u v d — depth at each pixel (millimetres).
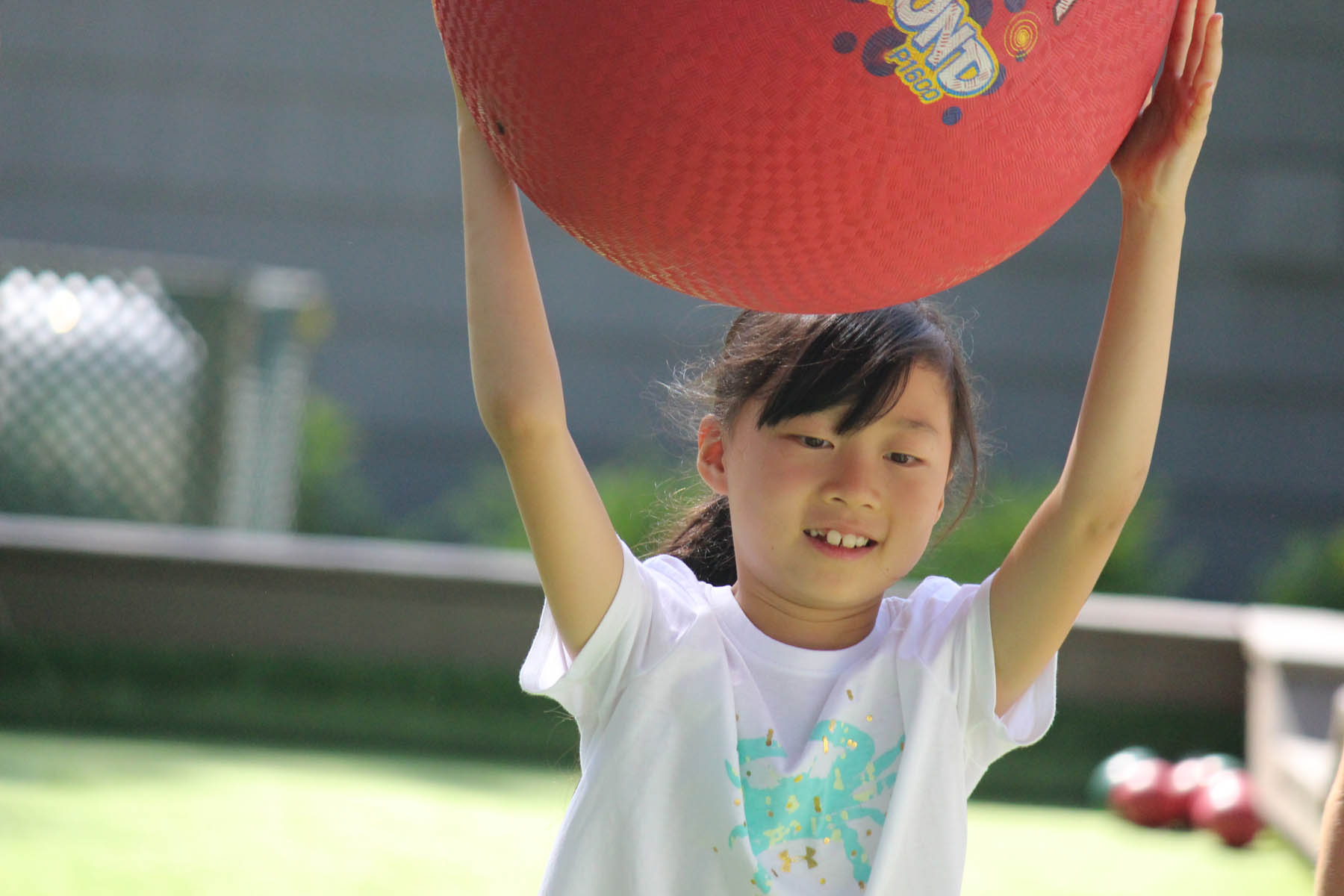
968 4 2812
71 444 17516
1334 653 10508
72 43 24297
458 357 23984
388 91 24156
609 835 3844
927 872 3873
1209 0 3420
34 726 11867
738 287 3172
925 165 2912
